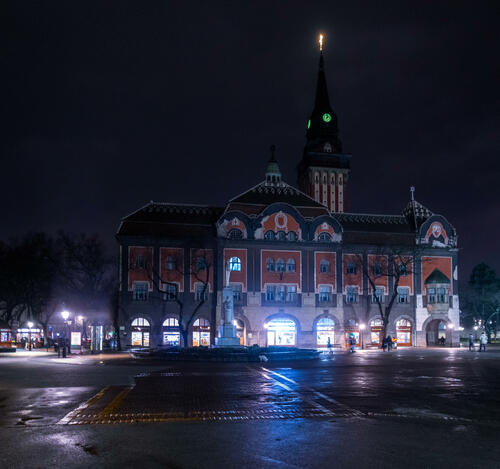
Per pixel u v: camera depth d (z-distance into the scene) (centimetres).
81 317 8000
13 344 8788
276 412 1934
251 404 2134
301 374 3519
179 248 8088
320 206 8669
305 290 8262
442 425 1686
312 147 11525
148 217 8162
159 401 2231
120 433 1562
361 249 8594
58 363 4606
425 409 2006
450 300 8712
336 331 8269
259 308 8100
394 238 8756
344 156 11525
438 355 6022
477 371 3781
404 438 1495
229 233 8169
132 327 7819
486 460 1267
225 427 1650
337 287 8350
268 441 1457
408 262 8231
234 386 2798
